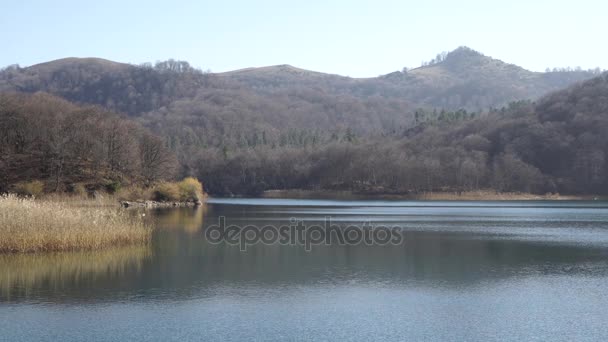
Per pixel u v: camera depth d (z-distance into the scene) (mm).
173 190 107438
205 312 25766
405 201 135125
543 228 62469
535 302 27922
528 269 36562
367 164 165750
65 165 98688
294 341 21906
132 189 104000
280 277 33594
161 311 25891
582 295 29422
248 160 190625
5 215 39062
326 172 180000
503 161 150250
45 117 106188
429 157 161500
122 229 43938
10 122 101750
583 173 144875
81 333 22625
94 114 113188
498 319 24984
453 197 144375
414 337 22500
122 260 38219
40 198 84250
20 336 22219
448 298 28688
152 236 51625
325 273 34938
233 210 91750
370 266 37344
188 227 60156
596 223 69438
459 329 23547
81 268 35312
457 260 39969
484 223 69000
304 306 26969
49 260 37375
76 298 28062
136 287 30578
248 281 32375
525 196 141750
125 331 22922
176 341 21797
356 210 95812
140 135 120750
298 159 192000
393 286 31359
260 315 25391
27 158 99625
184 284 31438
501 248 45812
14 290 29656
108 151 106125
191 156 194000
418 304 27469
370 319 24891
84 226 41531
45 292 29250
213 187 185250
